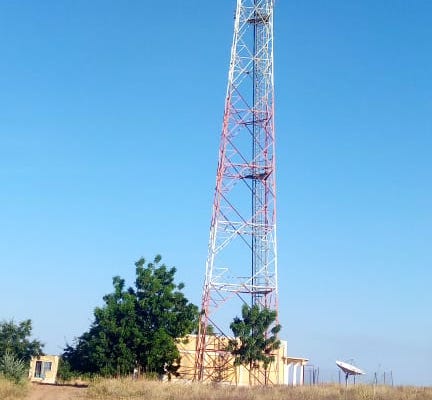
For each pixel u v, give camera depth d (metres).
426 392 46.88
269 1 60.88
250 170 58.22
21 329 60.16
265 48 60.41
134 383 45.47
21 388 42.50
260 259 57.66
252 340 55.97
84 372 59.88
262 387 48.50
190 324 58.12
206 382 53.03
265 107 59.28
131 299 57.69
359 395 42.94
